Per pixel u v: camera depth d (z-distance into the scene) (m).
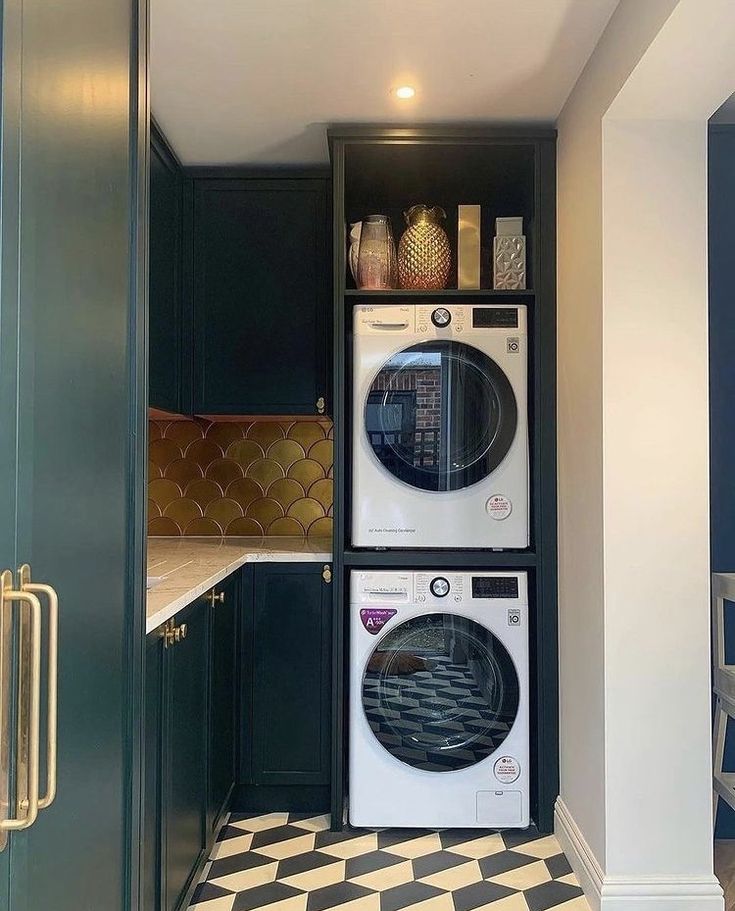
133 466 1.43
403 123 2.82
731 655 2.80
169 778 1.89
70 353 1.12
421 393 2.82
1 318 0.90
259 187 3.21
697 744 2.25
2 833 0.90
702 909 2.22
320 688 2.96
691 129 2.29
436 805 2.76
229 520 3.50
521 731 2.77
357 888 2.39
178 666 1.98
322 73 2.46
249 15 2.13
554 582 2.80
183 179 3.21
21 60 0.94
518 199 3.27
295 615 2.96
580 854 2.44
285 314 3.20
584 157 2.46
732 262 2.83
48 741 0.97
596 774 2.33
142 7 1.48
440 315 2.81
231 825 2.86
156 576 2.29
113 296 1.33
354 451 2.83
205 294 3.21
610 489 2.27
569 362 2.66
